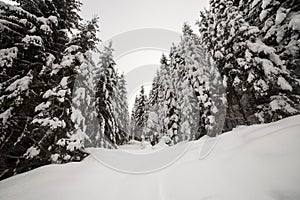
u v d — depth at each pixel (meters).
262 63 9.48
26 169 6.29
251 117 12.70
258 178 2.94
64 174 4.65
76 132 6.93
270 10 9.20
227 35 12.45
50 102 6.33
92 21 8.65
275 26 9.14
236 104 15.10
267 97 9.68
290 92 9.38
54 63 7.52
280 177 2.72
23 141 6.57
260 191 2.66
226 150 4.75
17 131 6.73
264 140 3.92
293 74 9.84
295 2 8.52
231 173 3.45
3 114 6.09
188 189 3.47
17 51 6.52
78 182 4.15
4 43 6.95
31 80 6.44
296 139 3.36
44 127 6.05
